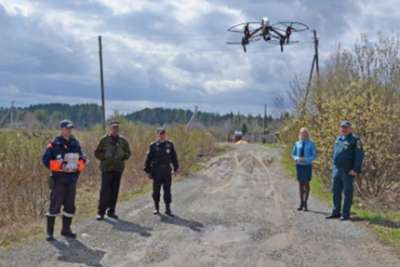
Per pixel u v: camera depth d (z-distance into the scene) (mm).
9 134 13242
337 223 11375
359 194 15172
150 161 12281
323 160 16484
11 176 11836
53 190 9398
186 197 15742
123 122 24359
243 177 23234
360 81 16297
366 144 14547
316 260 8297
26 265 7707
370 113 14539
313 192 16953
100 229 10336
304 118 20656
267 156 39344
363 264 8094
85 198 15047
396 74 17172
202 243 9344
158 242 9336
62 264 7785
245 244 9336
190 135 30672
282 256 8531
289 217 12125
